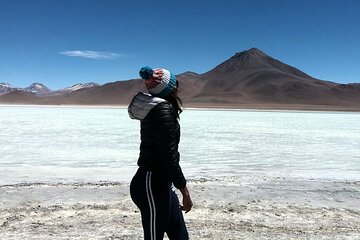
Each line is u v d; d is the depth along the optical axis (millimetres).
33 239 4516
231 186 7652
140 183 2777
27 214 5562
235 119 37531
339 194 7305
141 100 2732
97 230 4879
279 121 35750
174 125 2691
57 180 8078
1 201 6238
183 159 11320
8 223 5141
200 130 21891
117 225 5090
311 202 6680
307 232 5000
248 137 18172
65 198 6477
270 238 4699
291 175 9211
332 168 10359
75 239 4527
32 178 8266
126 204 6105
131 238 4590
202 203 6277
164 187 2770
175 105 2844
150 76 2754
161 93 2771
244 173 9336
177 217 2904
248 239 4637
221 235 4758
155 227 2783
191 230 4938
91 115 40375
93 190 7023
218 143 15422
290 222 5445
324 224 5398
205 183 7887
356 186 8023
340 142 16875
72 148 13125
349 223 5477
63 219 5340
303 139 17938
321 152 13516
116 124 25328
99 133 18531
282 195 7074
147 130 2721
